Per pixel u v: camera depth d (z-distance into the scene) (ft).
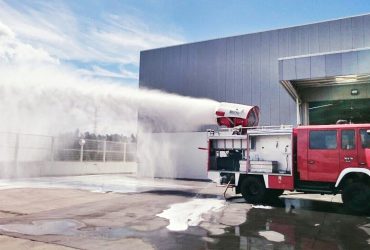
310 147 29.78
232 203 32.17
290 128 31.27
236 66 62.59
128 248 16.90
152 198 35.14
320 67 39.81
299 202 33.17
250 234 19.99
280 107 57.57
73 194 37.42
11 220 23.41
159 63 71.05
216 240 18.58
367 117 49.44
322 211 27.96
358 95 49.03
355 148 27.63
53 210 27.45
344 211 28.02
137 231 20.43
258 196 32.09
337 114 51.78
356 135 27.76
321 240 18.85
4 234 19.43
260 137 33.06
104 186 47.60
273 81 58.75
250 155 33.37
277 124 57.47
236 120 37.40
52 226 21.59
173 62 69.46
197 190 43.60
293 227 21.94
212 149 36.37
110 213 26.25
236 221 23.68
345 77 44.01
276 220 24.14
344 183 28.50
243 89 61.41
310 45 55.88
